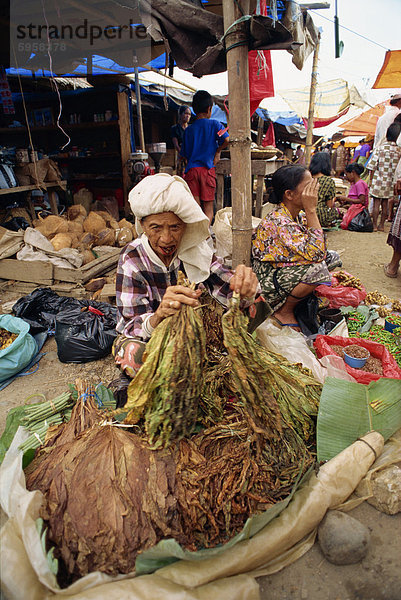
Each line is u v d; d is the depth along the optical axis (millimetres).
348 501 1701
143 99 8164
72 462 1553
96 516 1418
